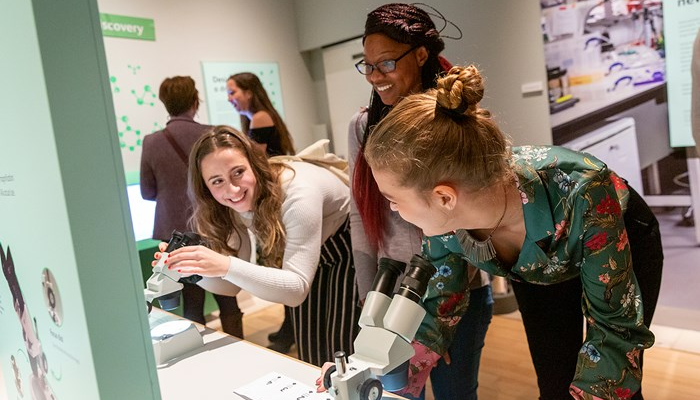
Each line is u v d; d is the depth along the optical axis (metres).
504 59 2.85
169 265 1.33
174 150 2.08
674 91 2.43
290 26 3.64
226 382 1.13
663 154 2.53
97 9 0.57
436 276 1.16
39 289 0.72
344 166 1.80
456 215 0.92
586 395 0.97
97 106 0.58
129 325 0.63
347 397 0.81
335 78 3.60
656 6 2.40
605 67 2.61
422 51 1.41
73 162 0.57
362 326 0.88
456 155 0.85
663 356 2.44
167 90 2.19
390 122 0.87
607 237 0.94
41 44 0.53
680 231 2.57
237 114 3.48
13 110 0.63
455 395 1.50
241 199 1.52
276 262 1.62
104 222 0.60
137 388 0.65
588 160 0.96
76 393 0.70
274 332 2.47
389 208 1.47
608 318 0.96
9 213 0.74
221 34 3.36
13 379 1.04
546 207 0.97
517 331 2.83
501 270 1.12
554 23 2.71
